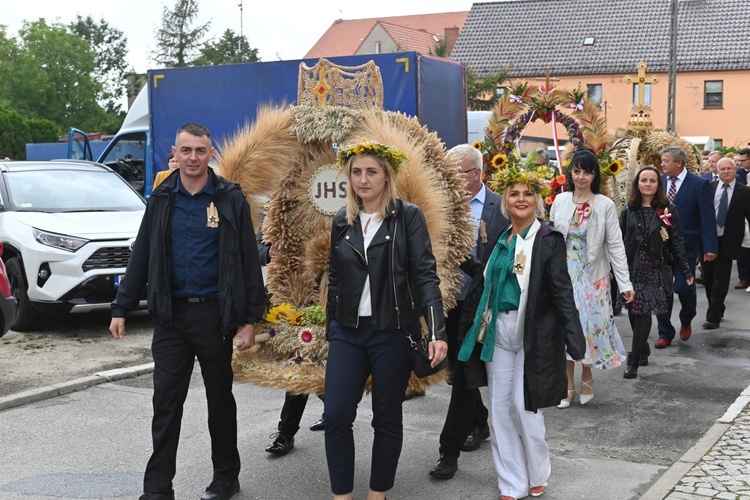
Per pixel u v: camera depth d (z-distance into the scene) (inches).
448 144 479.2
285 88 473.4
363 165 177.6
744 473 204.1
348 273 177.5
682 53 1914.4
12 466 221.9
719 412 270.7
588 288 276.8
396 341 177.3
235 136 221.6
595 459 225.6
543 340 191.6
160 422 187.5
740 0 1968.5
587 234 279.1
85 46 3176.7
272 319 206.8
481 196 230.4
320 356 204.5
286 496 200.5
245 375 207.6
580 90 359.9
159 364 188.2
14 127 2390.5
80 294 389.4
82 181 454.9
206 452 233.9
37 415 269.7
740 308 470.0
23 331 407.8
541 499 196.9
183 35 2124.8
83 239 391.9
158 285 184.9
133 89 2180.1
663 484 197.5
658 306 313.6
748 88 1866.4
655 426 255.9
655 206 319.9
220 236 187.2
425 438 244.5
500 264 197.0
